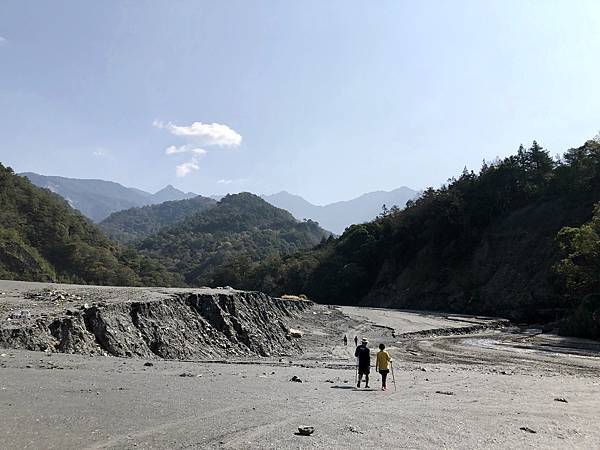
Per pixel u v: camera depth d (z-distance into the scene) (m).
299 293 141.75
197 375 19.44
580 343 52.38
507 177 120.81
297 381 19.38
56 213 169.00
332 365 29.52
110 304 29.45
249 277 169.12
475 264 107.50
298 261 157.00
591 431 12.74
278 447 9.43
